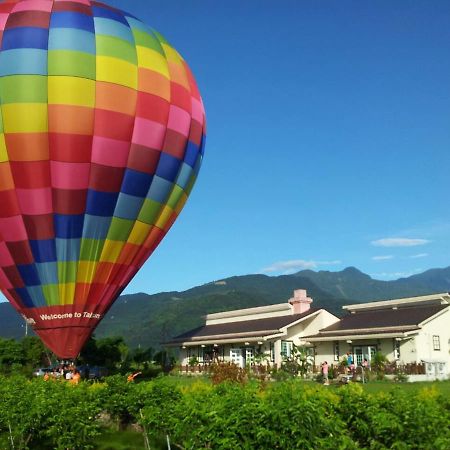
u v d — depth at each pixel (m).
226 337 38.78
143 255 23.19
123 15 23.44
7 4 22.02
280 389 7.50
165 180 22.55
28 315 22.03
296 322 36.44
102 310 22.44
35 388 13.20
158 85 22.00
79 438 11.59
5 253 21.12
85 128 20.23
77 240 21.06
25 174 20.06
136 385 13.20
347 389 8.07
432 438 6.93
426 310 32.91
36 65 20.12
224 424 7.30
